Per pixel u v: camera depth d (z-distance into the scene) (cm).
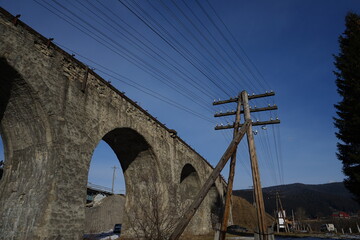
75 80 1084
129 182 1670
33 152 955
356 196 1448
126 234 1512
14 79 866
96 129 1147
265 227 1116
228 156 1036
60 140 948
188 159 2173
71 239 909
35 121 935
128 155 1659
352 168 1405
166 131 1836
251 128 1302
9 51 820
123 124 1345
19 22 869
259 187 1186
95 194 4484
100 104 1206
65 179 934
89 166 1069
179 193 1845
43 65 938
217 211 2978
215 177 924
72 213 934
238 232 3272
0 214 913
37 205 873
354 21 1612
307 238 2514
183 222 762
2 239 879
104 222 3584
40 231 824
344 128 1473
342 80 1548
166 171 1705
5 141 979
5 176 962
